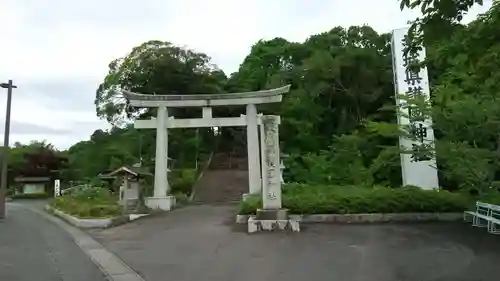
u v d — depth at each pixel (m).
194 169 37.03
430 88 21.14
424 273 8.35
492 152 15.59
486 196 16.44
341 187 20.41
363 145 28.19
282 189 19.80
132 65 38.56
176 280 8.38
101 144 46.09
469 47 7.27
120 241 14.15
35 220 23.59
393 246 11.37
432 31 5.95
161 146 24.72
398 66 20.38
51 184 52.81
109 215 20.53
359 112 34.88
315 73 34.06
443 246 11.21
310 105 35.16
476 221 14.95
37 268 9.80
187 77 37.72
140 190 23.61
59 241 14.52
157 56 37.88
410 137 17.78
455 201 16.41
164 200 24.06
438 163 19.50
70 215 22.45
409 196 16.47
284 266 9.32
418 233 13.38
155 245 12.96
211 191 33.06
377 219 16.09
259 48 47.06
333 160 29.09
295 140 34.94
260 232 14.14
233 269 9.19
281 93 25.12
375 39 37.31
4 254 11.80
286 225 14.36
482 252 10.34
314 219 16.17
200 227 16.33
